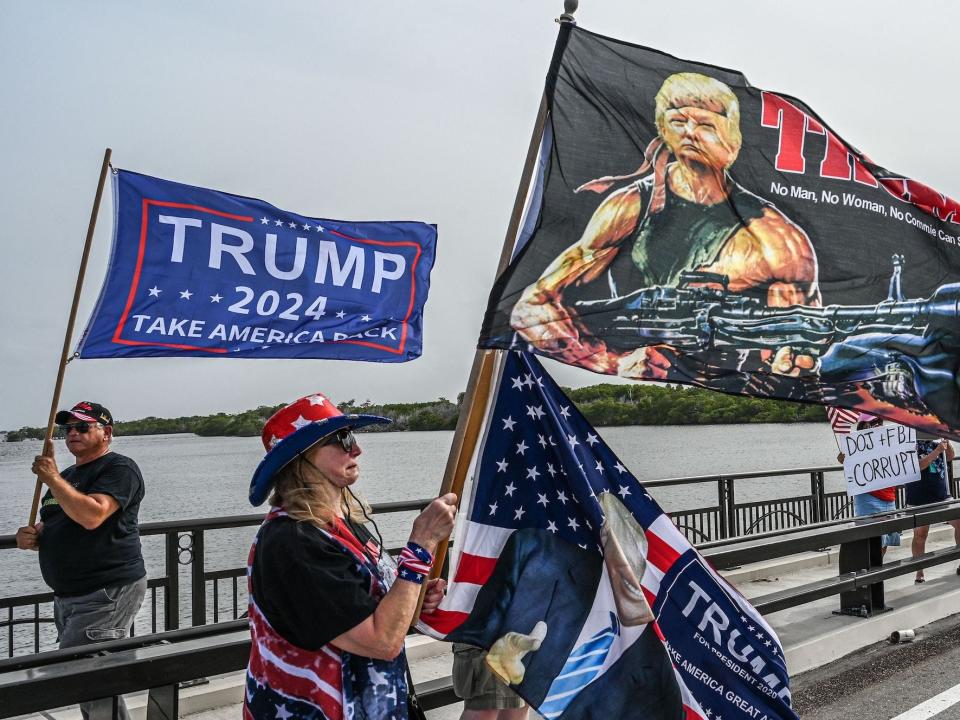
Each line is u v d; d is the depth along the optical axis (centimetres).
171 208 605
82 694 297
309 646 239
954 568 915
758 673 337
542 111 321
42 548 464
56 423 473
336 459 259
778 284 357
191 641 335
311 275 658
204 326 618
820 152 375
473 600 324
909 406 378
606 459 334
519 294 304
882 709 522
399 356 705
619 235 327
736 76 359
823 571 937
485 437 333
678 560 337
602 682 312
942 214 393
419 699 394
